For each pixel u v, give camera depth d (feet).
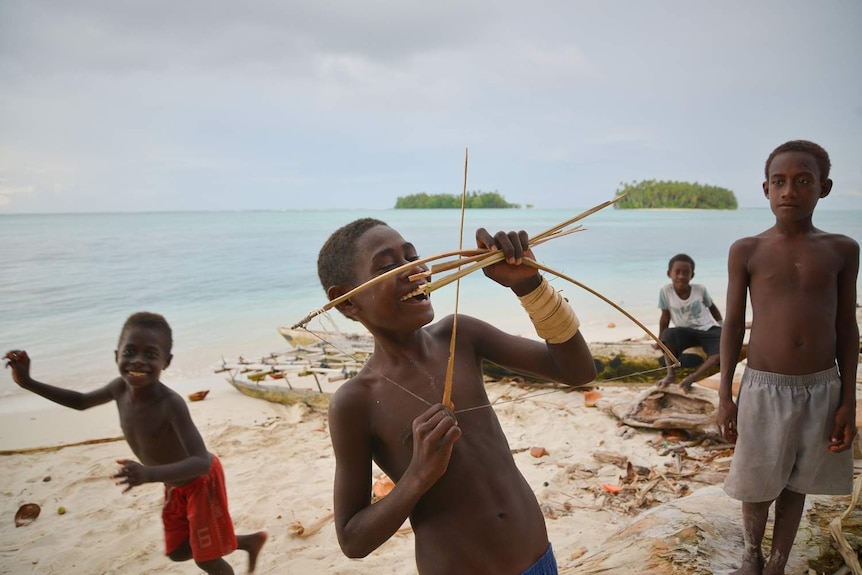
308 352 31.04
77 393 13.34
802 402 9.26
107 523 16.14
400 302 6.06
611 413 21.63
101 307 51.08
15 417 25.25
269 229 168.14
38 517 16.56
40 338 40.34
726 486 9.66
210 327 43.57
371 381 6.46
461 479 6.15
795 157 9.32
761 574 9.26
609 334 36.76
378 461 6.55
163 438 12.59
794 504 9.52
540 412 22.30
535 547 6.31
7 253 93.40
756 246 9.80
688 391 20.59
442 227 159.53
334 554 14.16
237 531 15.49
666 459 18.04
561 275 5.97
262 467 19.22
